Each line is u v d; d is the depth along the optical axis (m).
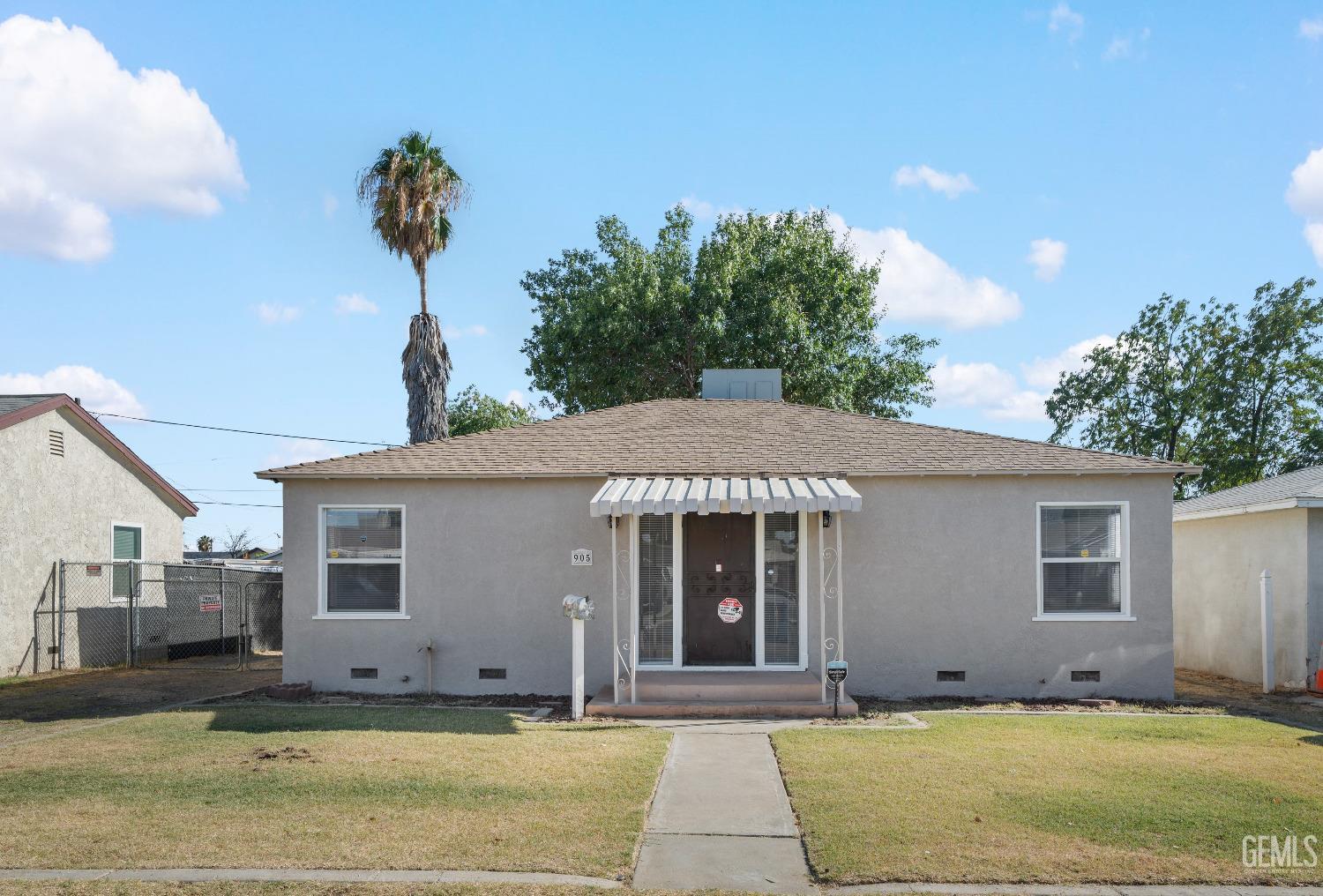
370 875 6.69
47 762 9.93
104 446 21.52
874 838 7.52
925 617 14.97
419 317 26.64
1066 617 14.86
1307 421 35.88
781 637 15.16
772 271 33.84
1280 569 17.19
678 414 18.03
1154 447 38.75
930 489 15.12
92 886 6.43
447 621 15.27
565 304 35.78
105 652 20.98
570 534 15.27
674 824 8.06
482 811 8.14
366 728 11.93
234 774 9.29
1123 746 10.95
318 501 15.52
